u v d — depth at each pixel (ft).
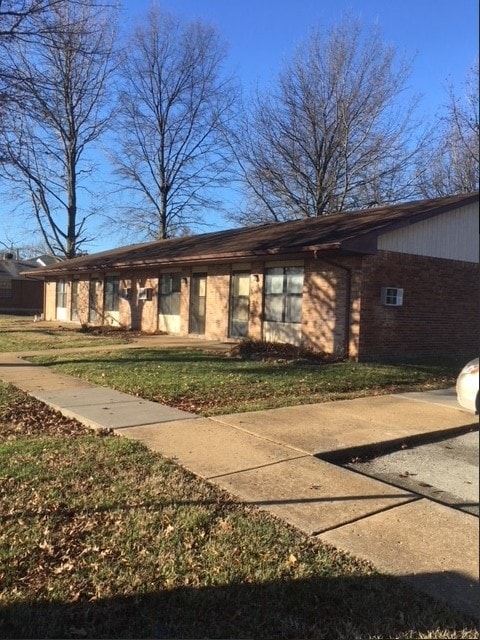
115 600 10.03
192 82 111.34
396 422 24.26
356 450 20.18
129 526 12.79
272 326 51.55
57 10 41.47
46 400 27.32
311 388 31.65
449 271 50.03
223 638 9.16
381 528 13.05
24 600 9.95
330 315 45.91
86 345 53.31
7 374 35.86
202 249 58.39
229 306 56.85
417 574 11.01
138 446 19.29
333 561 11.43
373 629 9.35
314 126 99.40
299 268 49.03
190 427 22.29
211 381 32.48
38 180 96.73
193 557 11.45
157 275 68.08
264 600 10.12
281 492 15.23
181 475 16.35
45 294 99.66
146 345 53.06
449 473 18.61
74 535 12.37
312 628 9.37
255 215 106.93
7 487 15.17
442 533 12.85
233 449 19.30
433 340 48.96
